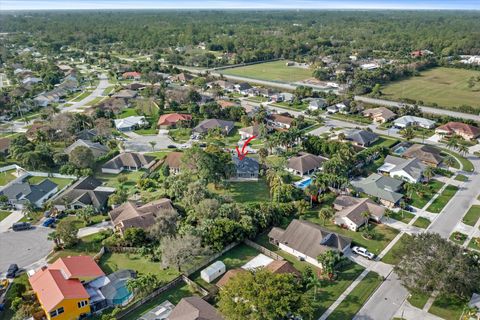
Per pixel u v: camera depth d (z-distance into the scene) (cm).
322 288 7456
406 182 11431
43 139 14888
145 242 8756
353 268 8069
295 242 8569
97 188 11675
